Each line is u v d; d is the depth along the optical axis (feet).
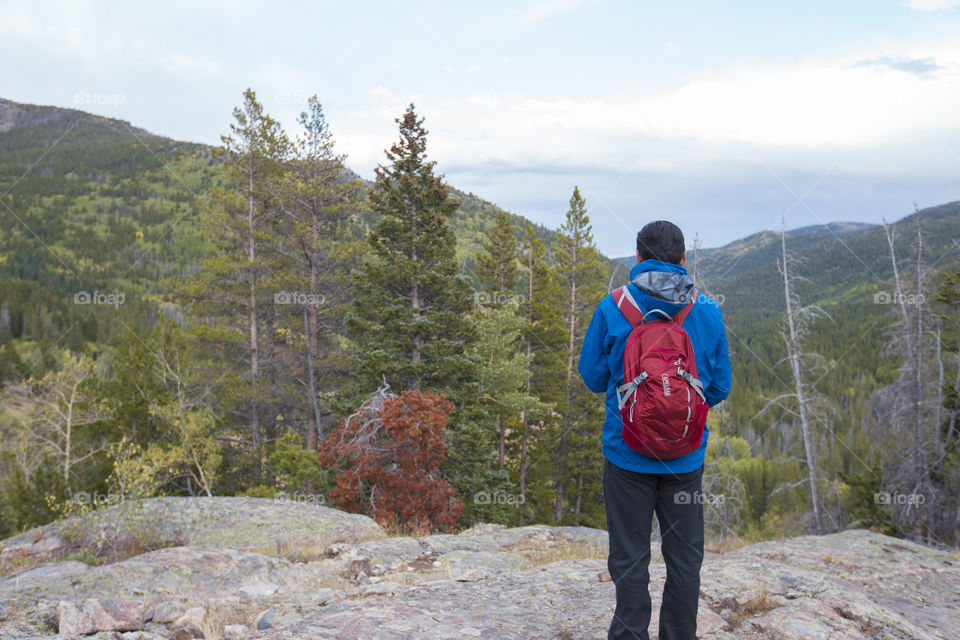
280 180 90.12
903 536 68.49
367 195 85.05
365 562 24.59
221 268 85.66
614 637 8.71
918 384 66.95
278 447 59.98
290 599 18.06
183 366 82.64
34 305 396.57
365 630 11.32
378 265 80.23
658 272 8.46
